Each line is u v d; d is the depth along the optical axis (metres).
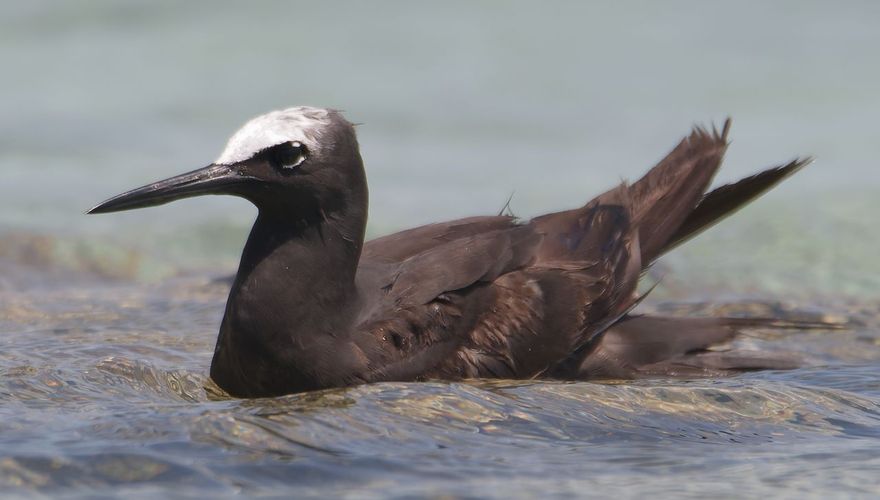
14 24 30.56
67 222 20.30
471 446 9.76
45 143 25.06
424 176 23.83
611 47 30.16
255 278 11.15
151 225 20.50
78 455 9.16
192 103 27.09
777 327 13.27
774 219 20.42
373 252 12.24
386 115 26.95
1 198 21.62
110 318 14.41
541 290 11.91
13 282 17.03
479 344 11.57
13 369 11.21
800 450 10.02
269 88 27.73
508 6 32.22
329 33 30.53
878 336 14.20
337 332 11.12
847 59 29.38
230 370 11.21
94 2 31.39
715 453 9.88
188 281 16.95
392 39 30.42
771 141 25.44
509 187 23.16
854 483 9.24
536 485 9.04
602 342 12.48
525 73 28.78
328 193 11.16
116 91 27.72
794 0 32.59
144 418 9.88
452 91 27.97
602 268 12.25
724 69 29.05
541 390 10.92
